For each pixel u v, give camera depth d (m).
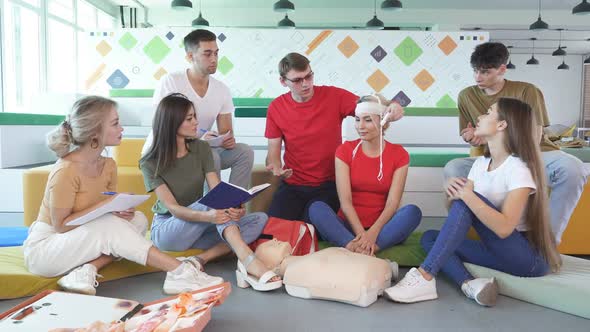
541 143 3.02
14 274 2.23
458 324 2.01
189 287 2.27
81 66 11.20
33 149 5.82
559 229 2.77
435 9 13.02
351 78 8.54
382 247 2.66
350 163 2.79
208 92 3.41
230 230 2.48
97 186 2.36
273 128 3.28
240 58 8.64
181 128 2.61
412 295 2.23
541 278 2.29
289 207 3.16
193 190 2.72
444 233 2.26
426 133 5.66
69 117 2.24
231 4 12.78
